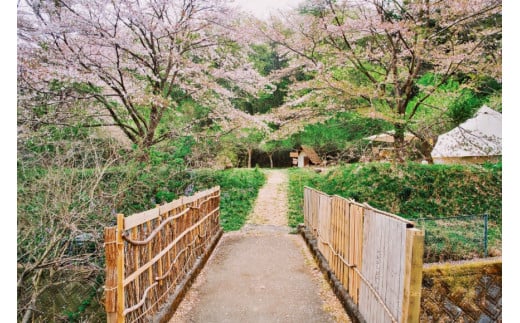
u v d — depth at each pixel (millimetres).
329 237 5391
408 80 10703
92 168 6289
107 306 2729
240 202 11820
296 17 11086
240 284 5039
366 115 10430
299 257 6555
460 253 6582
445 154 12742
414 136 11445
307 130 19312
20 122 6988
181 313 4035
